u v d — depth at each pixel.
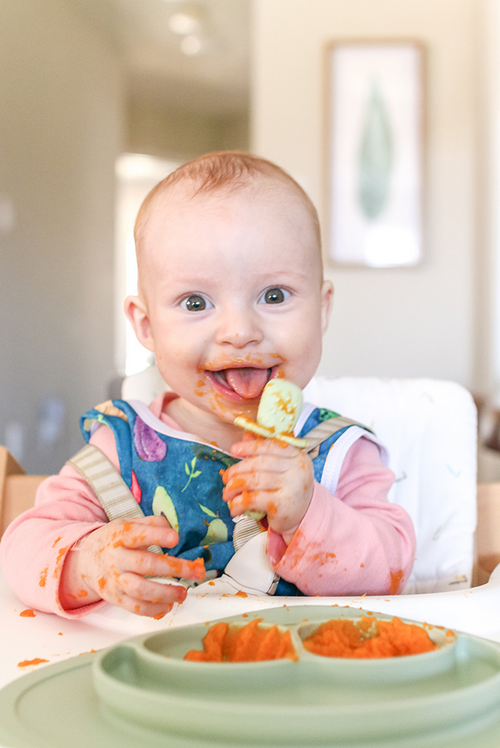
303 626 0.41
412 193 2.81
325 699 0.33
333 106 2.80
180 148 5.91
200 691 0.34
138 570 0.48
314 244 0.72
